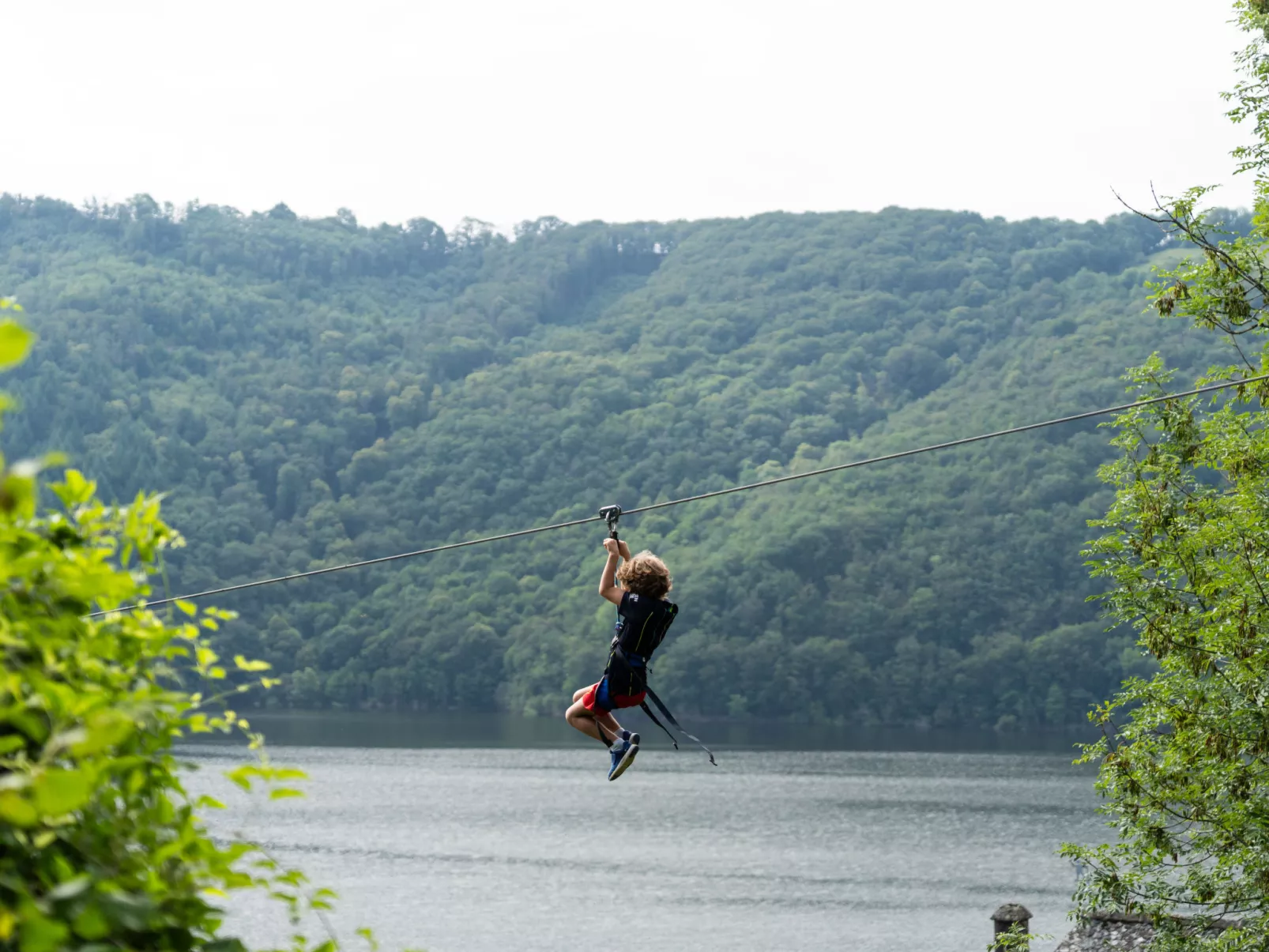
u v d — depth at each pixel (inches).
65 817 147.8
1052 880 2987.2
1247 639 777.6
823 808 4436.5
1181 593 865.5
